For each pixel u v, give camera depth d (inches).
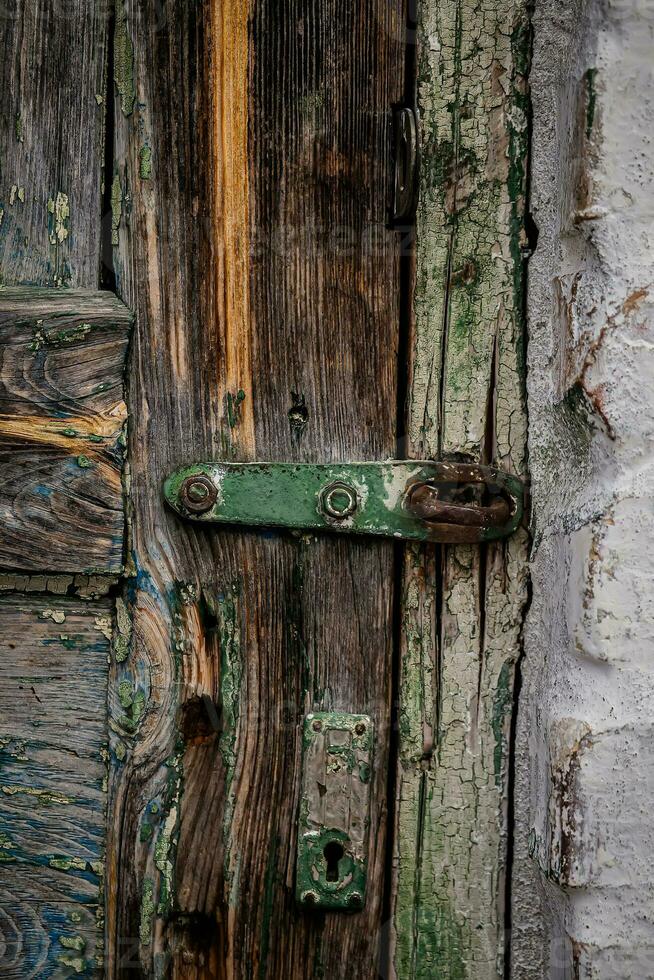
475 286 53.8
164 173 53.3
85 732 53.6
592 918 50.5
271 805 53.9
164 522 53.6
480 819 53.9
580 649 50.5
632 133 49.8
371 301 53.9
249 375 53.6
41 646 53.5
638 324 49.9
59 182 53.3
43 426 52.9
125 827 53.6
